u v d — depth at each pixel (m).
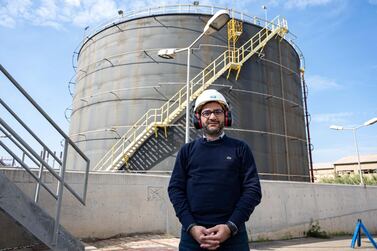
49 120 5.38
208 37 23.19
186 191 2.95
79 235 10.50
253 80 23.42
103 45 25.19
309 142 28.86
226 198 2.75
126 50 23.69
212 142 3.00
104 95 23.20
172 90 21.67
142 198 12.41
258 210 16.08
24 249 6.93
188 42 22.95
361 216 22.20
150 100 21.62
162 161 19.77
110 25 25.41
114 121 21.95
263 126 22.77
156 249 9.59
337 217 20.23
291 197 17.83
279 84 25.19
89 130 23.05
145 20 24.05
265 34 25.52
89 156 22.17
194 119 3.29
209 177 2.81
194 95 20.34
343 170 86.06
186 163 3.05
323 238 17.91
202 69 22.27
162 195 13.02
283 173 22.77
